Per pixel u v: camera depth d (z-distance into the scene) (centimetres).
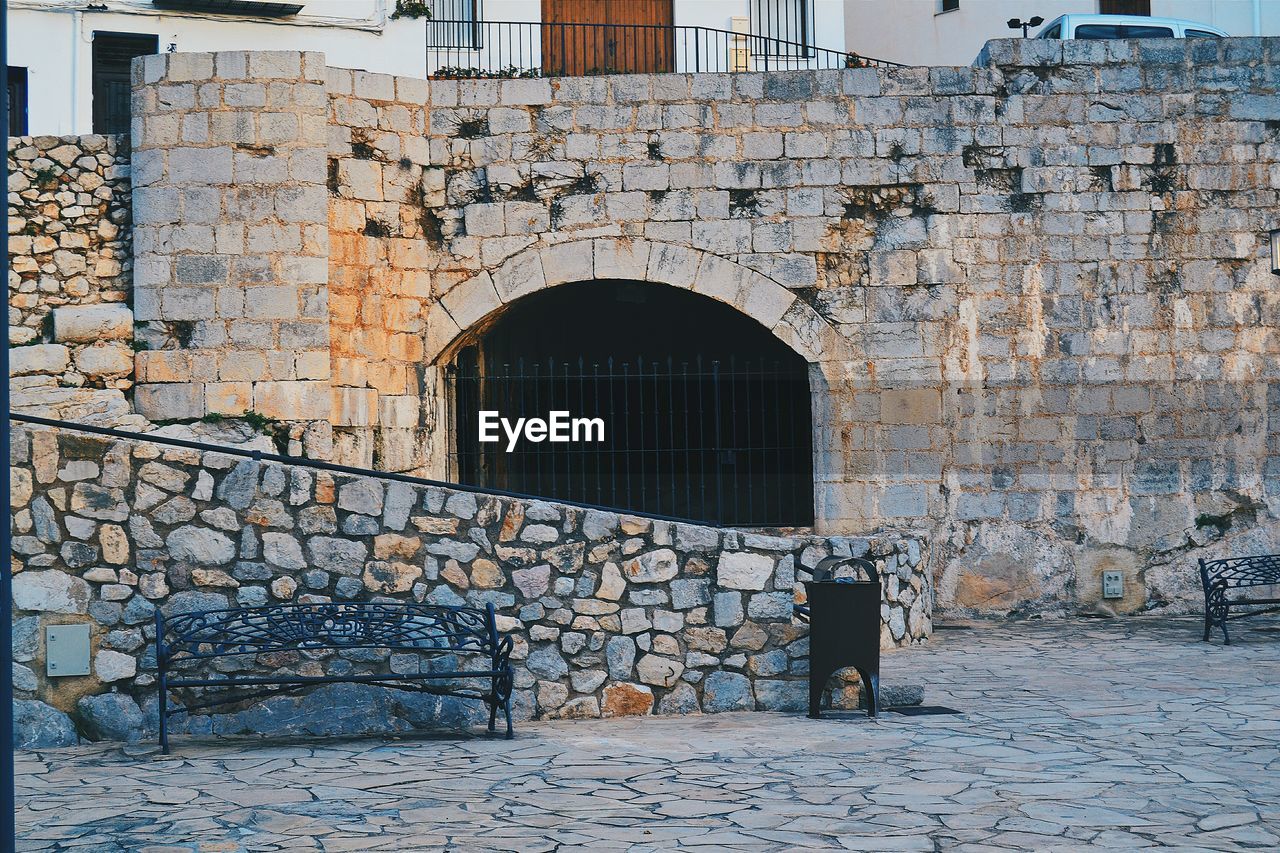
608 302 1756
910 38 2744
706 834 533
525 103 1371
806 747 714
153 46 1845
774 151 1371
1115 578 1358
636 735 755
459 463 1440
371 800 594
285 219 1241
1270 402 1380
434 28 1997
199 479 783
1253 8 2452
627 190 1369
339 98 1299
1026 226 1373
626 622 824
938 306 1366
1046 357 1370
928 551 1242
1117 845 514
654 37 2081
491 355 1549
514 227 1365
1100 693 893
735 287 1368
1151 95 1384
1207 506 1370
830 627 810
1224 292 1380
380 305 1320
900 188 1374
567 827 545
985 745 716
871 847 514
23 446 762
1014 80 1380
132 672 764
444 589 808
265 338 1234
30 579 756
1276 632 1224
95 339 1227
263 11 1852
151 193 1234
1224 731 752
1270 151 1388
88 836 534
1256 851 505
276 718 772
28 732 745
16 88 1795
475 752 708
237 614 755
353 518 800
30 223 1245
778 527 1405
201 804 588
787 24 2141
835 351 1364
